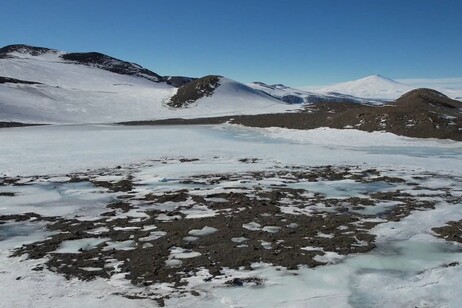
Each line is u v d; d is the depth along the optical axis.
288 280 7.73
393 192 14.68
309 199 13.73
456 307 6.76
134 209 12.66
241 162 21.33
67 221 11.48
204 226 10.90
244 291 7.30
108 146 27.66
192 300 6.97
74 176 17.67
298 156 23.41
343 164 20.73
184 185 15.87
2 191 14.95
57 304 6.80
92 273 8.00
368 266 8.39
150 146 27.73
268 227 10.82
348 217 11.66
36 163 20.83
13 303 6.83
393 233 10.31
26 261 8.61
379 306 6.81
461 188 15.37
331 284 7.58
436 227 10.76
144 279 7.75
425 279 7.80
